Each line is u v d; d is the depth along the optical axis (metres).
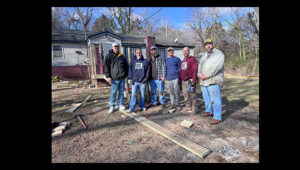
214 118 2.95
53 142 2.37
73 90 7.55
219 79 2.79
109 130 2.81
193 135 2.48
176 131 2.66
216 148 2.09
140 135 2.57
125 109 3.96
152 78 4.07
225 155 1.93
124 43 12.06
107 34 10.48
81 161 1.90
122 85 3.96
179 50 15.95
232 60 15.10
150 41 12.77
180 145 2.17
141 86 3.80
